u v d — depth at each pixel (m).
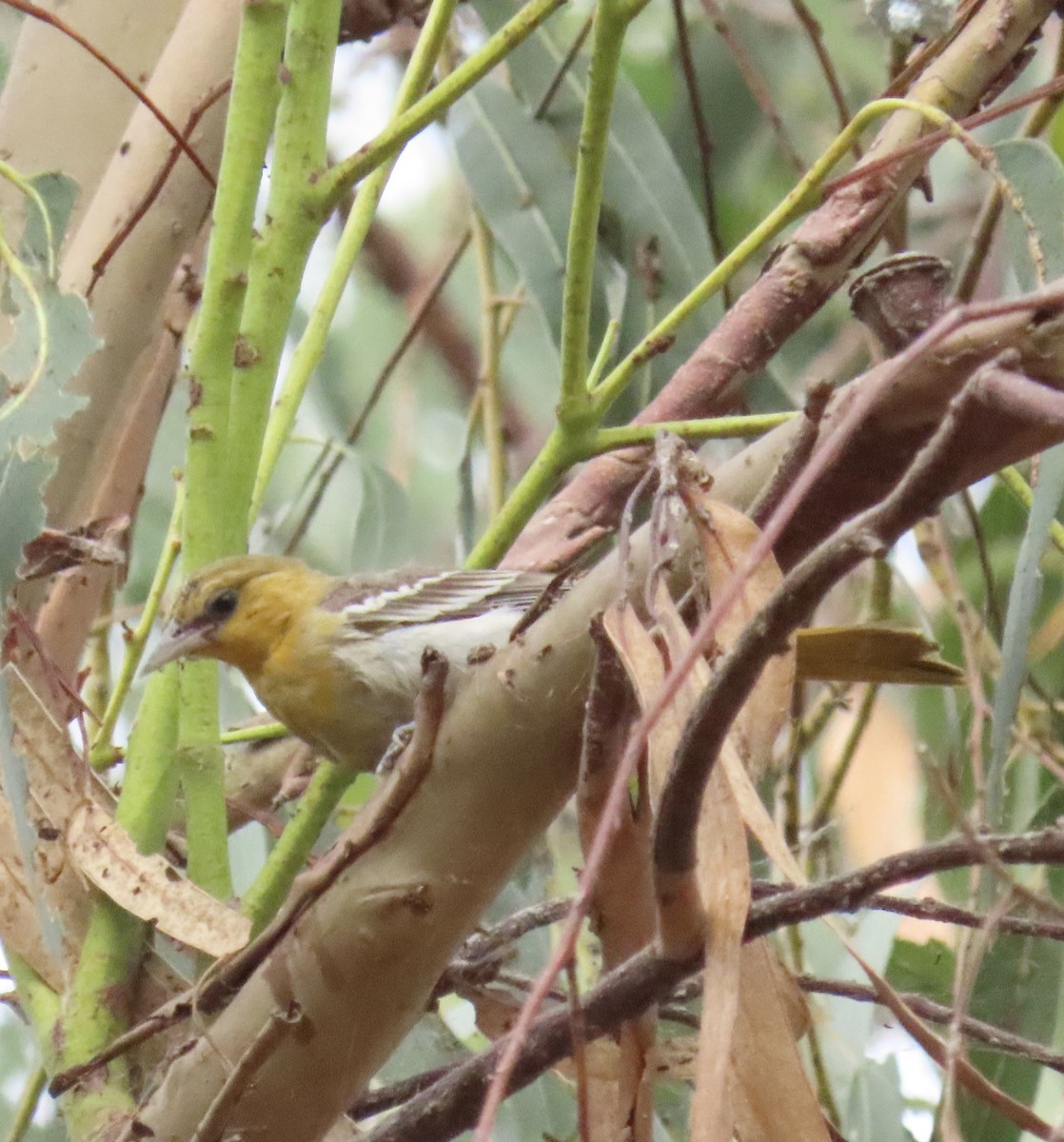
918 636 5.75
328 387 12.91
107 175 7.96
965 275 8.34
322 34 6.82
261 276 6.68
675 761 3.78
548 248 9.45
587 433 7.04
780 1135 4.42
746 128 11.91
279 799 8.85
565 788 4.95
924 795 9.27
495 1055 5.18
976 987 7.71
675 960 4.21
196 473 6.41
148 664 7.86
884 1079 7.89
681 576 4.66
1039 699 9.21
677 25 9.40
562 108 9.80
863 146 9.80
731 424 6.84
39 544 6.18
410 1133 5.25
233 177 6.42
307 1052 5.18
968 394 3.41
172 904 5.71
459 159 9.70
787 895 4.48
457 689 5.05
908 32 6.59
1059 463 5.37
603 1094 5.00
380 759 8.16
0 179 7.96
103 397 7.57
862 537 3.45
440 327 13.77
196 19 8.16
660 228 9.34
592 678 4.43
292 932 5.18
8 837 6.32
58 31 8.52
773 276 8.48
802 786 9.88
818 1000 8.40
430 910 5.04
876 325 5.55
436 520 13.23
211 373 6.42
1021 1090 7.55
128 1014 6.11
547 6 6.36
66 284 7.65
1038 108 8.71
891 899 5.41
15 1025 9.49
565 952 3.33
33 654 6.96
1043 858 4.29
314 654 7.91
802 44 12.15
